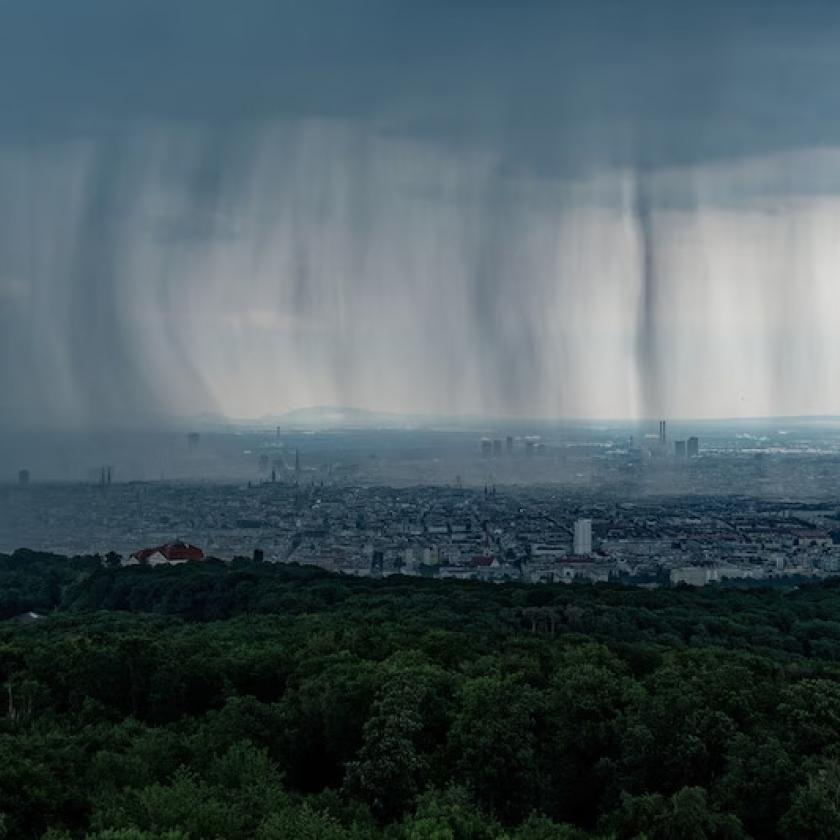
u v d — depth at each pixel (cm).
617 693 8731
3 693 9350
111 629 13000
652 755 7875
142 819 6362
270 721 8475
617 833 7075
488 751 7612
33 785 6538
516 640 11494
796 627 14100
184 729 8762
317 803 7200
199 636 11856
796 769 7456
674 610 14712
